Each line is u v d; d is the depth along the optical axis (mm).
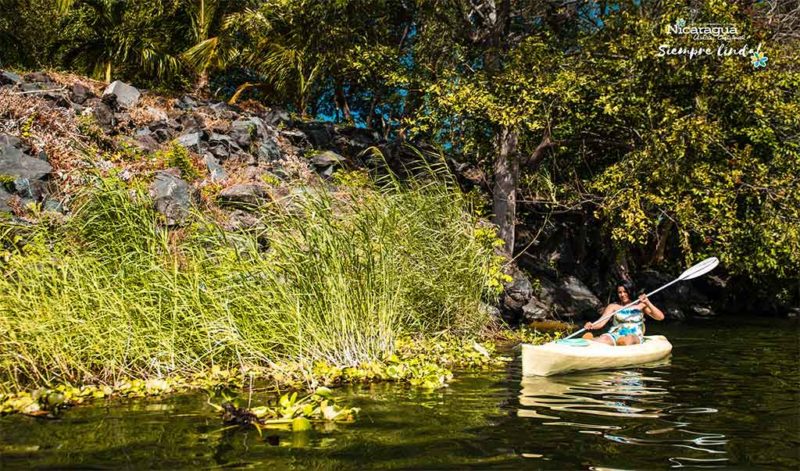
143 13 16844
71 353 5500
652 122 13078
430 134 16172
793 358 7961
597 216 13656
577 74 13438
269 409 4324
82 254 6469
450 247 8875
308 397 4703
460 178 17453
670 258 19750
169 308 6121
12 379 5094
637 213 12203
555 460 3373
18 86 11812
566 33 16562
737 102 13211
